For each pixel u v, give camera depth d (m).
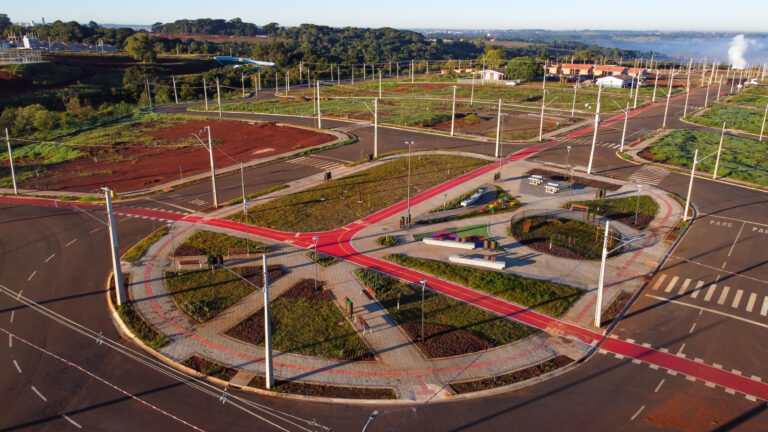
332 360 34.28
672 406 30.09
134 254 49.53
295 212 61.22
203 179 75.69
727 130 110.62
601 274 36.88
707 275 46.03
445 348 35.44
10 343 36.16
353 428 28.39
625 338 36.88
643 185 71.44
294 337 36.78
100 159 90.06
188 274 45.69
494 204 62.56
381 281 44.25
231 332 37.31
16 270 47.06
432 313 39.94
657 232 55.47
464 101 149.88
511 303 41.50
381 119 121.50
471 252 50.50
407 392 31.27
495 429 28.27
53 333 37.47
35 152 95.94
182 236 54.09
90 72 187.62
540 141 97.62
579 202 64.31
